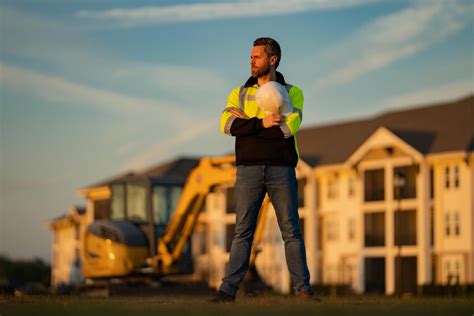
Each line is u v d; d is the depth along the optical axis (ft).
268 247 489.67
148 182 228.43
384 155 434.71
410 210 424.05
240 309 46.21
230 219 511.81
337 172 461.78
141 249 224.33
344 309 46.09
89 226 231.30
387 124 471.62
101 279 230.07
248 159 63.46
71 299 68.85
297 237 63.98
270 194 63.93
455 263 408.87
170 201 231.30
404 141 422.41
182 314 41.98
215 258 517.14
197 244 529.45
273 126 62.85
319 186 474.90
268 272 488.44
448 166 416.67
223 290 62.85
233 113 64.34
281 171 63.26
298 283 63.72
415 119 462.60
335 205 463.83
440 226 415.64
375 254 435.12
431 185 420.77
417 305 50.80
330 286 411.13
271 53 65.10
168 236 221.66
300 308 47.52
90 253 229.66
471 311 43.52
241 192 63.67
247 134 63.21
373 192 440.86
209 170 217.56
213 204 522.06
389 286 424.46
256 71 65.05
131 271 223.51
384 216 436.35
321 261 469.98
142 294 221.46
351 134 490.49
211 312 43.37
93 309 46.09
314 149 491.72
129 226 226.79
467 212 407.23
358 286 443.32
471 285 347.77
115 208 236.02
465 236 406.41
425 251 411.95
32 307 49.03
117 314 41.86
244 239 63.82
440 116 449.89
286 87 65.26
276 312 43.42
